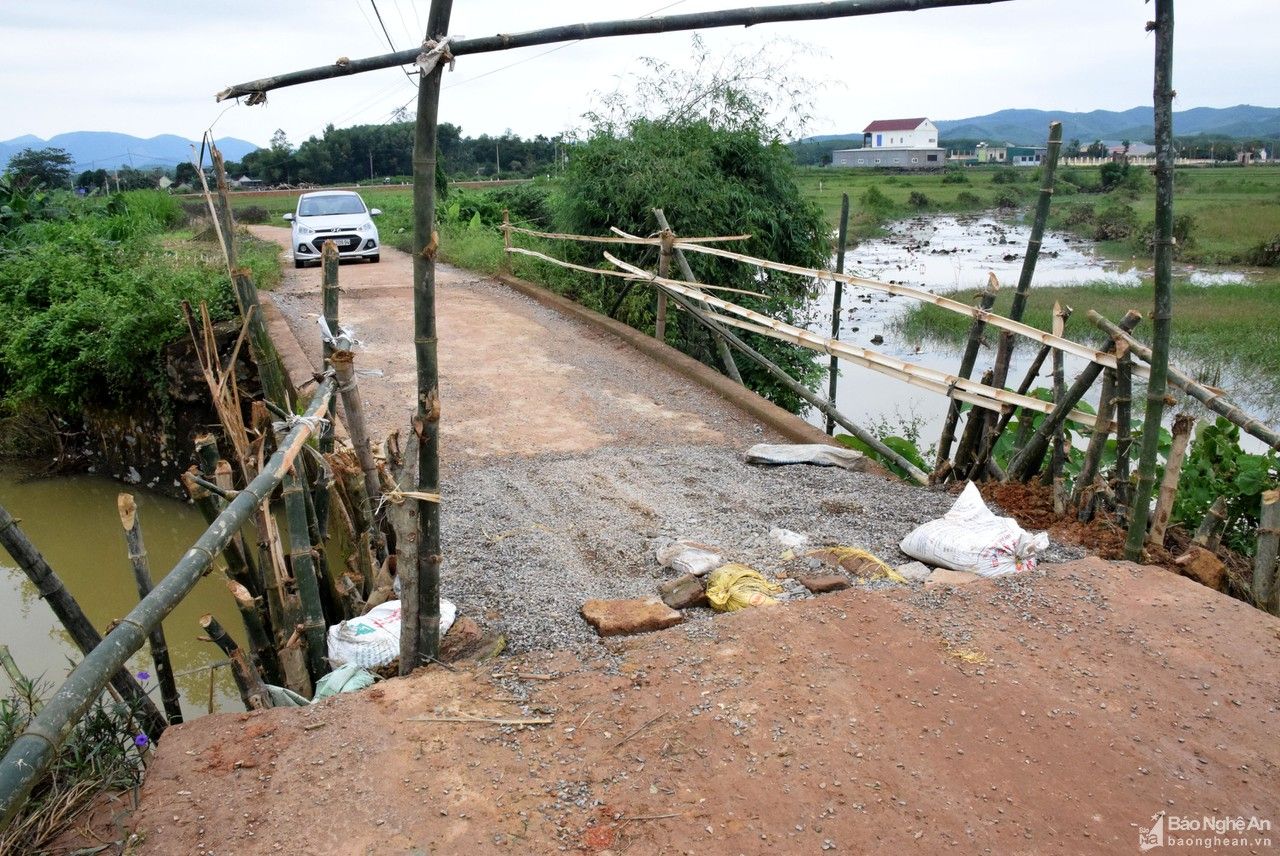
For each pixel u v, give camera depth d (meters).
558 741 3.18
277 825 2.78
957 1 3.35
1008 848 2.71
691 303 9.32
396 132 37.44
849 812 2.83
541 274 13.23
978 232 38.44
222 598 7.35
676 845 2.70
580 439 7.03
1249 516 5.46
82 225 15.98
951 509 5.09
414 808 2.85
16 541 3.27
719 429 7.31
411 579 3.65
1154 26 4.08
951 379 5.88
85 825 2.87
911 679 3.53
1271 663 3.68
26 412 11.33
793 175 12.48
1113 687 3.50
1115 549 4.84
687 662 3.65
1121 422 4.95
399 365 9.01
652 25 3.32
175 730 3.24
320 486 4.62
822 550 4.83
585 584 4.55
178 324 9.82
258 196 35.12
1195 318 17.14
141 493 10.13
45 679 6.12
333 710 3.36
